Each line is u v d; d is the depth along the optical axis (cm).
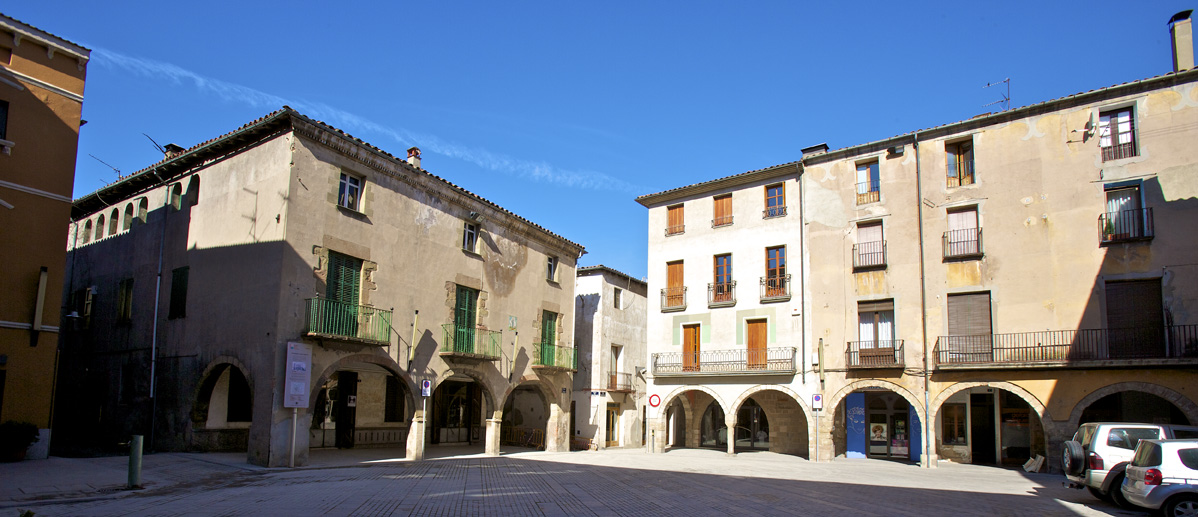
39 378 1877
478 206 2714
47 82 1972
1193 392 2012
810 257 2750
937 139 2572
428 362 2416
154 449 2186
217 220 2180
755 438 3164
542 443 3231
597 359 3509
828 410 2616
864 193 2692
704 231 3058
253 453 1905
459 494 1416
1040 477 2069
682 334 3017
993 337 2348
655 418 2978
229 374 2225
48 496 1307
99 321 2542
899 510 1289
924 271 2508
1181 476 1215
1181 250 2112
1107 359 2117
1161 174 2177
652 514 1196
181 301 2225
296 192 2011
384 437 2853
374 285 2239
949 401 2669
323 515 1108
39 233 1914
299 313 1989
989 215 2428
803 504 1355
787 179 2878
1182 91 2184
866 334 2598
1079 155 2309
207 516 1087
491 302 2747
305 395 1967
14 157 1883
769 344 2791
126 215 2553
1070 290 2256
